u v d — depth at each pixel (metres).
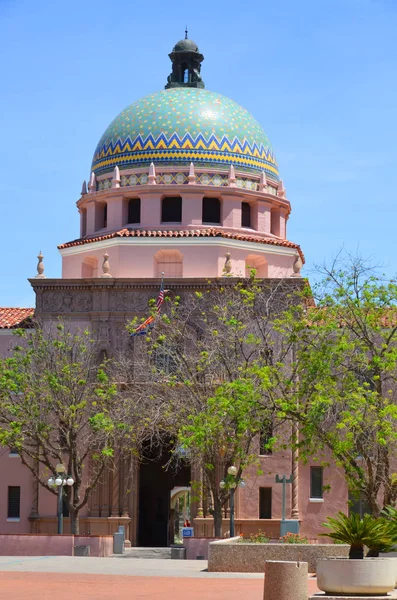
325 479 64.12
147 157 72.75
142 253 69.62
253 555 38.00
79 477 60.22
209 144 72.88
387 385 56.00
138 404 60.34
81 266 72.25
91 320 67.25
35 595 27.38
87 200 74.75
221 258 69.50
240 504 64.44
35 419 59.56
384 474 48.44
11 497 66.62
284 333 53.16
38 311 67.75
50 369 60.97
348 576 26.73
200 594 28.28
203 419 53.25
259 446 63.56
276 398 52.16
